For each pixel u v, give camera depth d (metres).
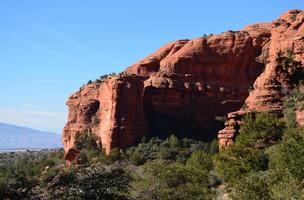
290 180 33.78
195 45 131.62
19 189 22.66
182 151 102.88
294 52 105.19
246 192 37.12
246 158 60.34
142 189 47.19
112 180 24.19
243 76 128.88
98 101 133.75
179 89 126.19
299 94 85.88
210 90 126.94
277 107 86.19
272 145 67.50
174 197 47.84
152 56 139.12
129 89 116.38
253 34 130.38
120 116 114.75
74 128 135.00
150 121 122.94
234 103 126.50
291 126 76.00
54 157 140.38
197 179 57.25
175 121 124.44
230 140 85.56
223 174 62.56
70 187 22.89
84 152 116.88
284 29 120.38
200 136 122.88
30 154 192.00
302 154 42.88
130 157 104.31
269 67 94.69
